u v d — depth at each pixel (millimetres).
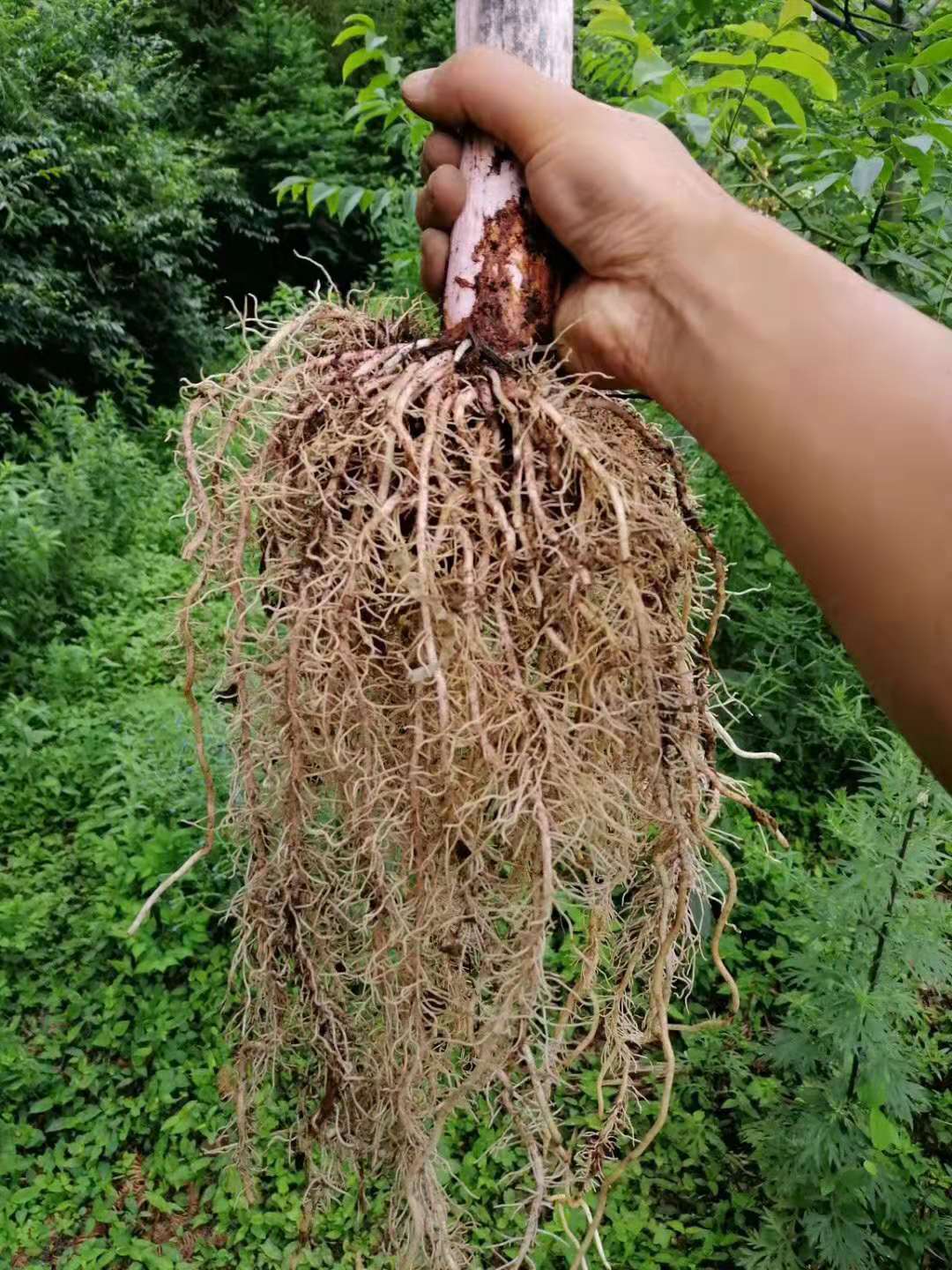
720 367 541
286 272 7059
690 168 630
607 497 627
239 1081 832
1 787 2363
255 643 731
